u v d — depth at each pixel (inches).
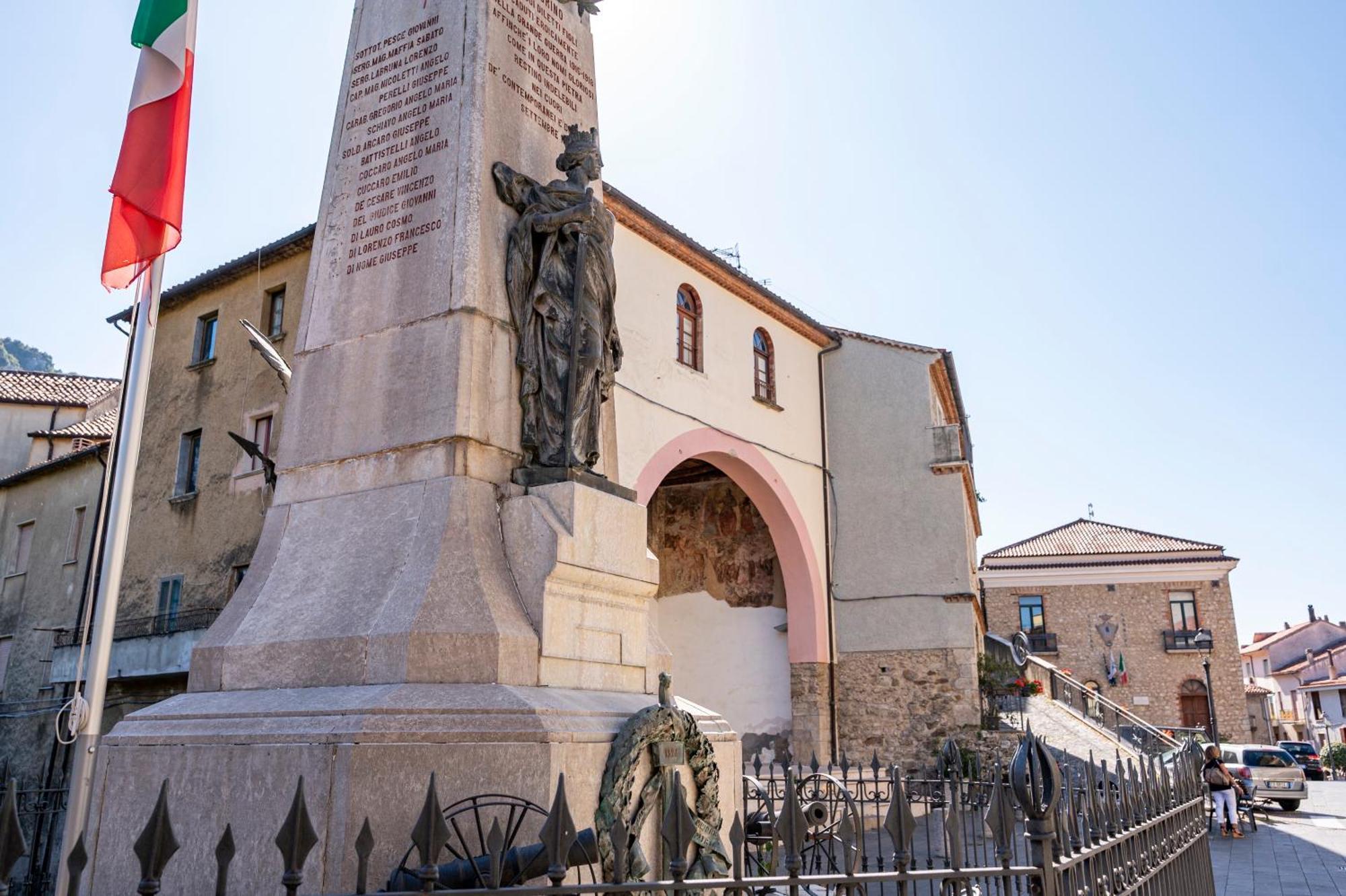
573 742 192.5
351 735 175.9
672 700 231.0
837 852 389.7
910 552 753.6
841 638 754.8
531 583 218.4
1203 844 315.0
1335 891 415.8
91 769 186.9
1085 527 1660.9
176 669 646.5
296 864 101.0
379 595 212.1
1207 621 1470.2
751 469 688.4
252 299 734.5
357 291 253.6
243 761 186.2
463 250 237.6
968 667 721.0
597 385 255.4
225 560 684.1
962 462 751.1
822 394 803.4
